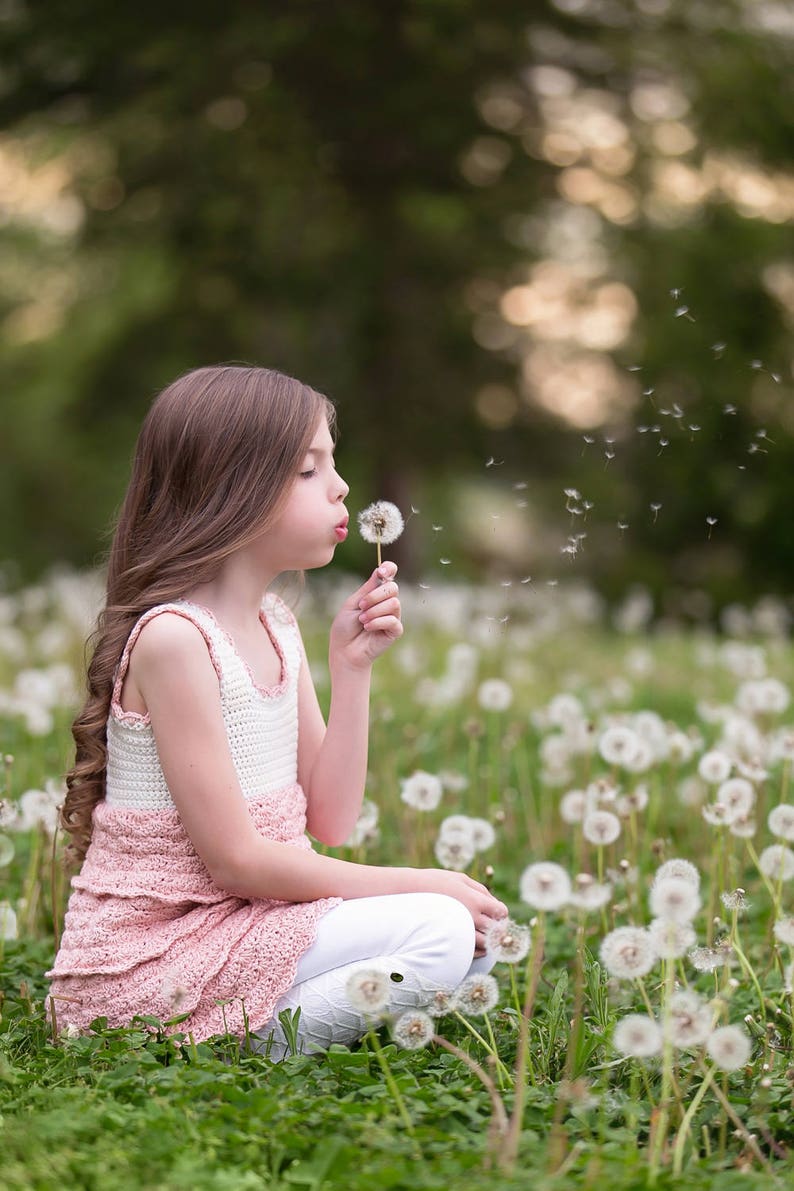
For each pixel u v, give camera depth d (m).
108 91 20.28
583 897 3.13
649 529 18.28
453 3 18.39
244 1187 2.58
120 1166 2.67
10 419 26.19
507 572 10.56
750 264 19.33
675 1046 3.16
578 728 5.77
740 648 10.40
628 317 20.44
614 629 13.95
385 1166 2.68
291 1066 3.30
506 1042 3.58
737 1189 2.64
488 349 21.16
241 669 3.72
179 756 3.57
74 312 22.03
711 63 19.62
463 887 3.69
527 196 20.23
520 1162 2.78
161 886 3.62
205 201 19.64
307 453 3.81
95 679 3.73
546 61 20.19
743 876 5.38
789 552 18.88
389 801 6.30
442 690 7.32
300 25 18.73
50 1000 3.62
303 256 19.83
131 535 3.87
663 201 20.58
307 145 19.64
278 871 3.58
